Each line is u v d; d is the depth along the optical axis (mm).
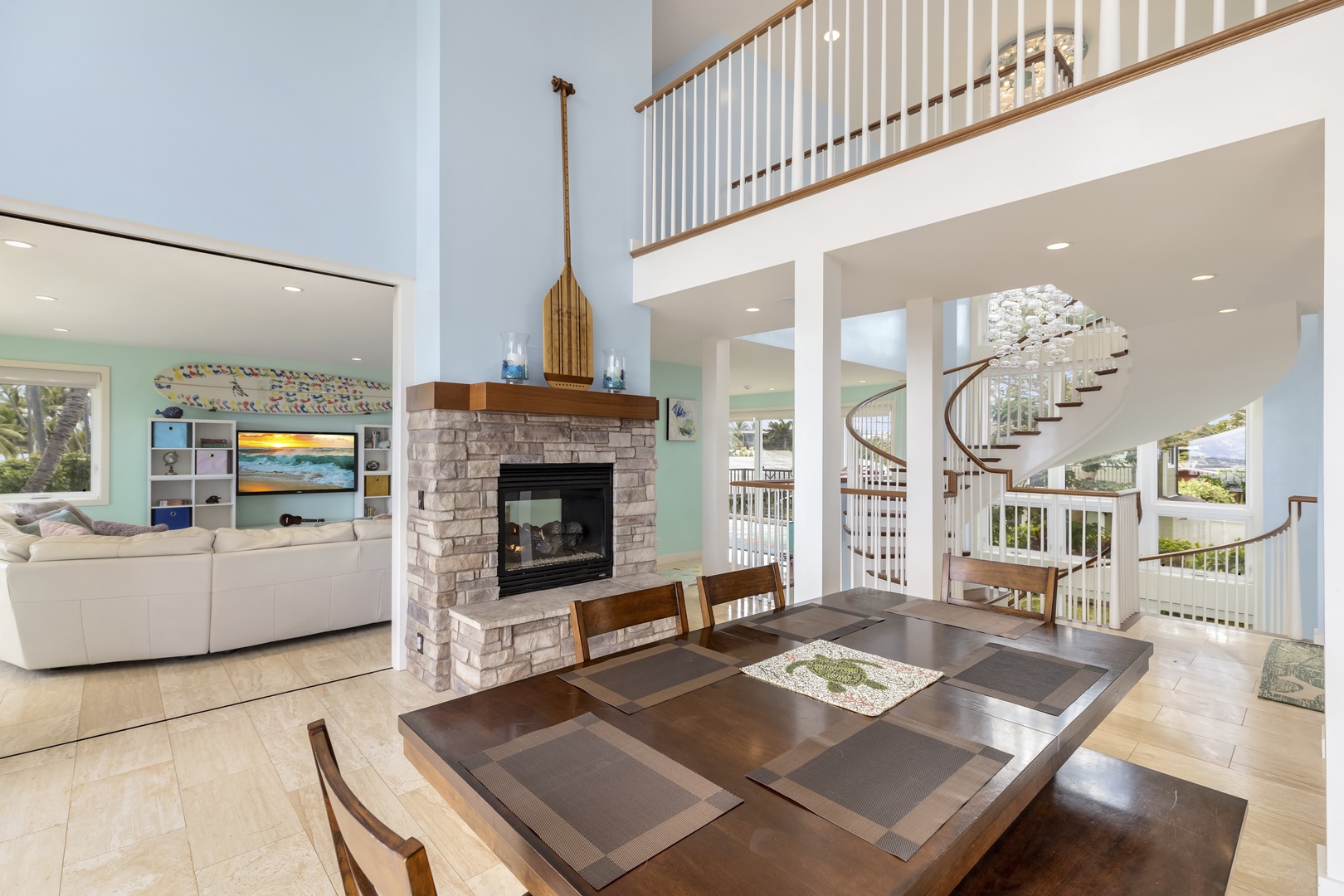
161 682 3275
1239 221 2664
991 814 983
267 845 1997
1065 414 5742
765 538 4859
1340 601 1689
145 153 2771
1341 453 1695
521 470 3588
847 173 3000
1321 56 1823
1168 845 1309
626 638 3717
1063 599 5152
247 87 3055
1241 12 4902
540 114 3850
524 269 3738
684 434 7852
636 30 4441
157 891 1792
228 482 6625
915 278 3621
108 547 3303
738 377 7938
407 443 3586
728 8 5316
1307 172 2176
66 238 2805
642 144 4438
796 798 1009
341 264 3348
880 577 4926
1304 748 2709
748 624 2041
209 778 2367
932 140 2691
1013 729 1263
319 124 3277
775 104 5926
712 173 5180
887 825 936
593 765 1121
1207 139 2020
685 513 7895
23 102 2498
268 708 2980
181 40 2873
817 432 3158
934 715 1332
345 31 3383
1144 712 3090
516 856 919
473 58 3549
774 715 1332
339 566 3920
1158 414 5926
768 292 3973
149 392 6082
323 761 876
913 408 4219
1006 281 3678
